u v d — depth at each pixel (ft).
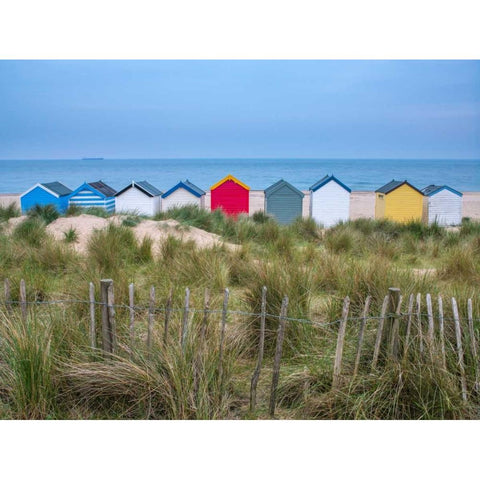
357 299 20.26
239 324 18.37
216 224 45.19
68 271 27.35
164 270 26.84
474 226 46.44
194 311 17.39
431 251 36.99
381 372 14.66
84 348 15.51
